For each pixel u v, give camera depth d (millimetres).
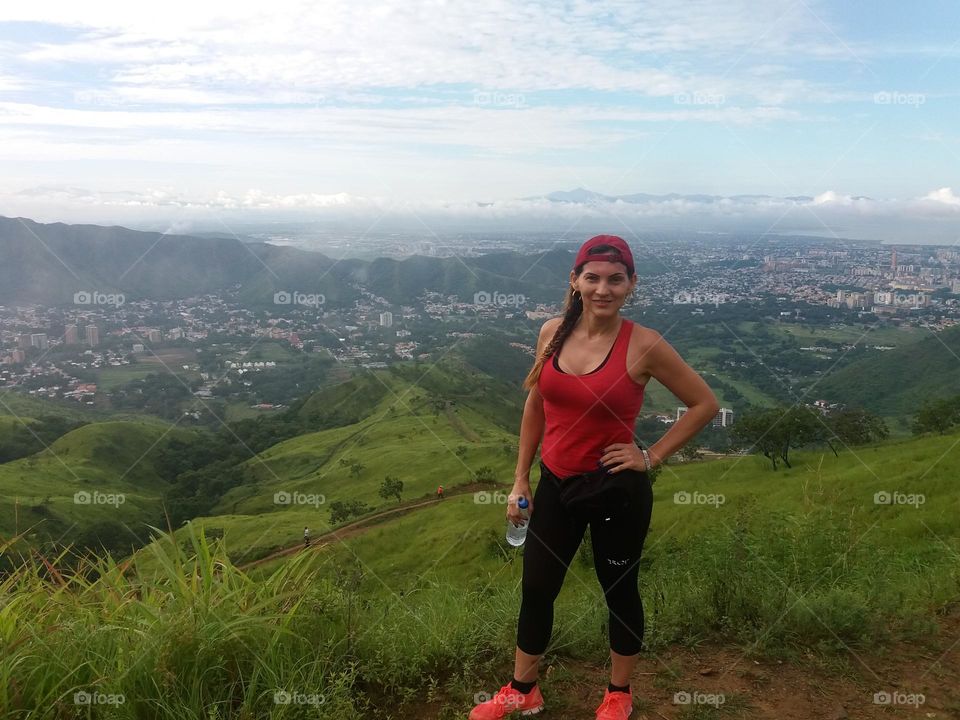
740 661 3439
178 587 3107
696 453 44531
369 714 2887
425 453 59062
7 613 2855
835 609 3867
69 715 2449
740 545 4762
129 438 60719
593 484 2537
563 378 2543
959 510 15812
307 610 3285
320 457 62062
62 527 34594
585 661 3420
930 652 3637
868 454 36469
